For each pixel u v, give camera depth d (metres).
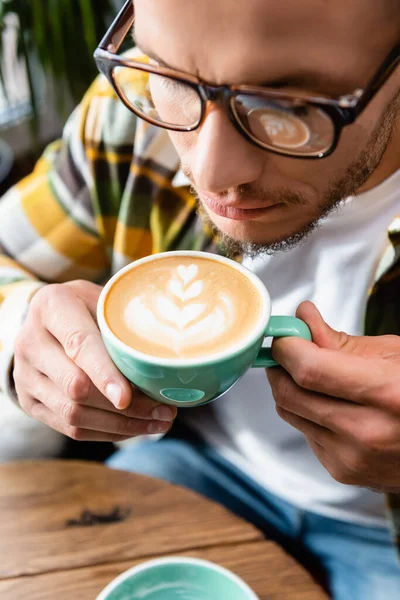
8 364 0.87
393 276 0.88
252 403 1.03
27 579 0.74
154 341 0.62
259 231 0.71
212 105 0.58
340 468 0.71
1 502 0.82
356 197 0.87
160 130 1.04
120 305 0.66
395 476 0.69
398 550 0.95
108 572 0.75
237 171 0.60
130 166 1.10
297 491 1.06
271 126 0.57
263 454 1.07
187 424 1.17
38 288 0.98
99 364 0.68
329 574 1.06
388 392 0.62
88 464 0.88
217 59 0.54
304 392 0.67
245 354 0.60
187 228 1.08
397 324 0.92
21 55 1.93
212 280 0.69
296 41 0.52
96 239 1.16
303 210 0.68
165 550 0.78
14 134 2.29
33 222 1.14
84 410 0.75
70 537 0.79
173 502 0.83
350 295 0.93
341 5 0.50
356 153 0.64
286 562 0.77
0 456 1.12
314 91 0.56
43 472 0.86
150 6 0.55
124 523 0.81
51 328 0.76
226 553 0.78
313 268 0.96
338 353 0.63
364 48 0.54
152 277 0.69
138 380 0.63
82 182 1.13
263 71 0.54
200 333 0.63
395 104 0.64
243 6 0.50
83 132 1.12
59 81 1.90
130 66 0.61
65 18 1.74
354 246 0.91
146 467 1.11
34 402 0.83
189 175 0.73
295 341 0.64
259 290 0.67
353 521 1.05
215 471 1.13
